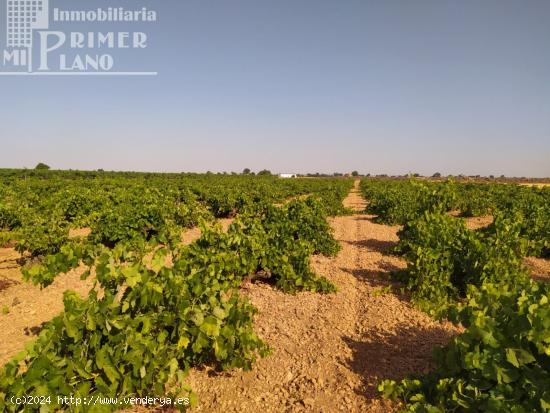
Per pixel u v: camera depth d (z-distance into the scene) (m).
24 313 6.30
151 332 4.16
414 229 9.32
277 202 25.28
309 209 11.61
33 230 9.12
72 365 3.57
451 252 7.41
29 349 3.54
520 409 2.88
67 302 3.70
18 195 18.64
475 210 18.86
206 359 4.81
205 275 5.44
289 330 5.76
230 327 4.42
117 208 12.15
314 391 4.28
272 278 8.10
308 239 10.45
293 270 7.46
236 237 7.32
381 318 6.14
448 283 6.93
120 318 3.85
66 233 9.56
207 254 6.47
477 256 7.05
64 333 3.83
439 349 3.96
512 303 3.79
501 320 3.64
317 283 7.48
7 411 3.24
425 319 6.10
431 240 7.81
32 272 4.34
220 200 18.58
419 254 7.11
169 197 16.38
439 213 10.05
